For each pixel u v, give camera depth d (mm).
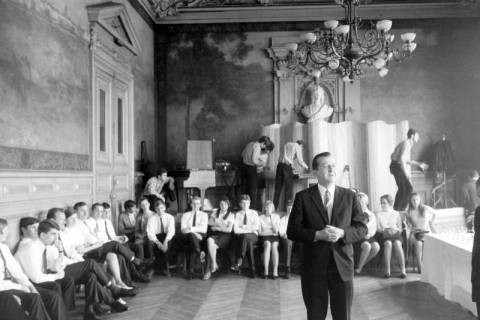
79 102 7109
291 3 12273
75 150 6938
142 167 10727
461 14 12188
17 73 5242
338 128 11414
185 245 8016
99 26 7871
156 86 12469
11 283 4328
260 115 12508
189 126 12523
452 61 12297
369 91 12391
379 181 11195
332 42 7426
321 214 3625
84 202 6758
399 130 11398
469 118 12195
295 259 8602
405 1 12102
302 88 12438
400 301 6254
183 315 5637
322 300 3580
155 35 12453
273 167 11578
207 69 12531
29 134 5508
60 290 4789
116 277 6395
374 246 7852
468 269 5586
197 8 12289
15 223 5137
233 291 6879
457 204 11719
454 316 5566
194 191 11234
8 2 5082
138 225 8133
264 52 12508
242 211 8289
